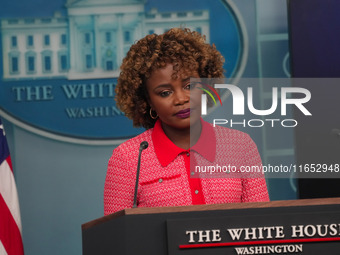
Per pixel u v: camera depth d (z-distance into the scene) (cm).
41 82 780
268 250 274
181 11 786
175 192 367
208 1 788
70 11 782
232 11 788
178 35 379
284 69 786
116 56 783
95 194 780
